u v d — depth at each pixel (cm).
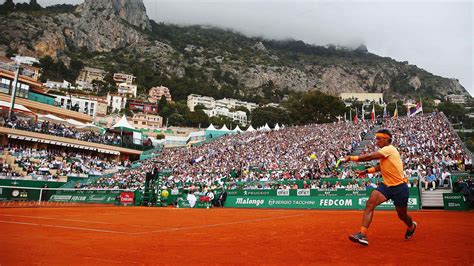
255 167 4497
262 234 883
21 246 648
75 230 953
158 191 3073
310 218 1459
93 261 529
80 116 7112
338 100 11250
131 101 16400
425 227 995
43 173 4606
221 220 1375
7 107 5234
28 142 5422
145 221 1300
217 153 5712
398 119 6338
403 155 3778
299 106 11331
